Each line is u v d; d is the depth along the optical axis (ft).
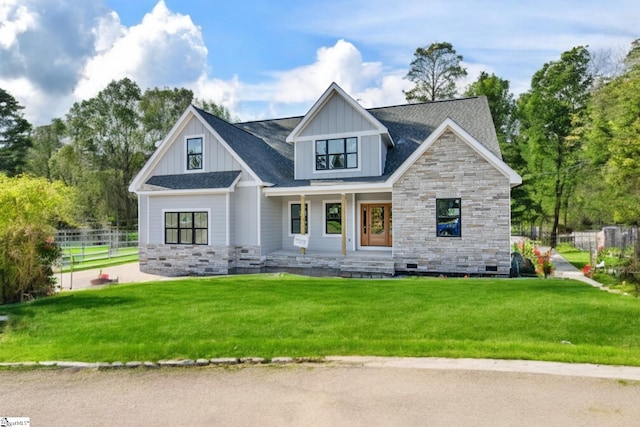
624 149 53.88
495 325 22.02
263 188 56.03
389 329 21.67
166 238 58.85
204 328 22.50
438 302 27.78
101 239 119.44
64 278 51.03
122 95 146.20
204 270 56.24
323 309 26.27
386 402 13.61
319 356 17.98
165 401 14.26
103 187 136.26
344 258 50.78
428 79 131.23
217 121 62.69
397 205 48.88
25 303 30.73
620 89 58.80
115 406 13.97
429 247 47.39
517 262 46.32
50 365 17.84
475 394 14.05
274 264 55.36
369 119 55.11
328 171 57.88
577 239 97.14
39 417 13.30
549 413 12.66
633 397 13.65
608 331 20.76
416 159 47.80
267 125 77.15
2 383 16.14
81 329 23.03
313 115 58.90
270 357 17.99
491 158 44.37
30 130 159.94
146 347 19.44
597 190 96.89
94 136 143.02
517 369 16.10
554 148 102.06
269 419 12.67
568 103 99.25
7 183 37.01
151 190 57.57
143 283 39.52
